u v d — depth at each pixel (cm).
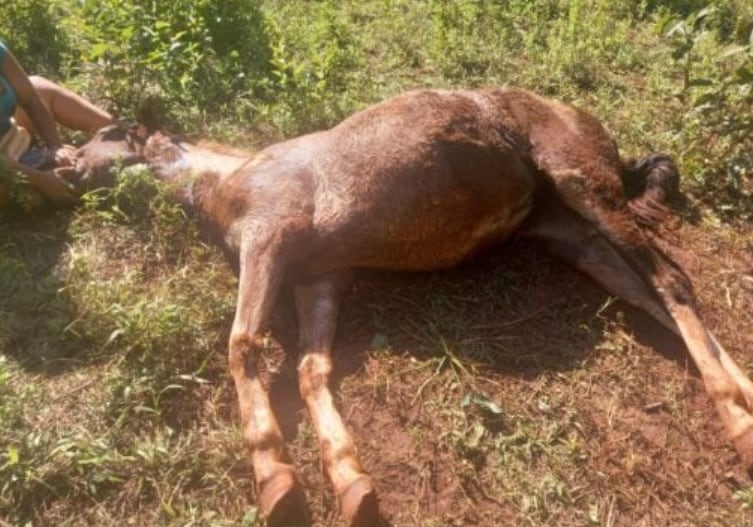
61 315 229
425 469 195
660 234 261
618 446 201
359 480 179
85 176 266
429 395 211
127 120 306
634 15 387
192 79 313
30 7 337
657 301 227
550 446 199
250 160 239
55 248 256
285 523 183
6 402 202
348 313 233
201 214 253
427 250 229
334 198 223
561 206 239
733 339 230
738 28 285
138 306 223
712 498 192
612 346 224
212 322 229
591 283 242
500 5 380
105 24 317
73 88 314
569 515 187
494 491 191
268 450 189
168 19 327
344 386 213
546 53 348
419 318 232
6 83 263
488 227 232
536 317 234
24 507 187
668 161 258
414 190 220
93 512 186
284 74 313
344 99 309
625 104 320
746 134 278
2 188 258
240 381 200
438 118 224
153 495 189
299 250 221
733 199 277
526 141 234
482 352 222
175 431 204
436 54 342
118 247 254
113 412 205
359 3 384
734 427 197
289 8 376
